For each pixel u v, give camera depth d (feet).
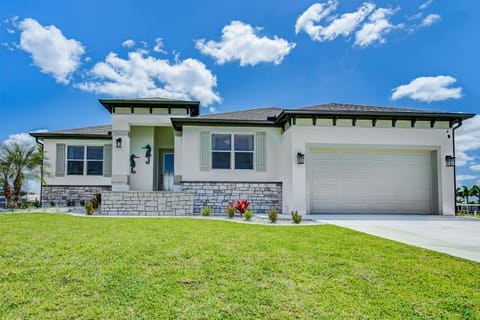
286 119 42.80
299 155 40.88
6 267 14.33
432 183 42.88
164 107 49.42
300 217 31.55
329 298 11.48
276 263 15.53
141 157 52.65
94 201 45.93
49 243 19.04
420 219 36.29
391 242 21.16
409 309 10.64
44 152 56.03
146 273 13.80
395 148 42.39
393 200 42.45
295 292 12.01
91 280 12.87
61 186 56.24
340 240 21.57
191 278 13.29
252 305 10.83
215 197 44.57
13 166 51.49
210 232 24.02
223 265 15.06
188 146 45.03
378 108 45.62
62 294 11.53
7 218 32.83
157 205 41.06
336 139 41.81
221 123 45.06
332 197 42.01
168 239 20.68
